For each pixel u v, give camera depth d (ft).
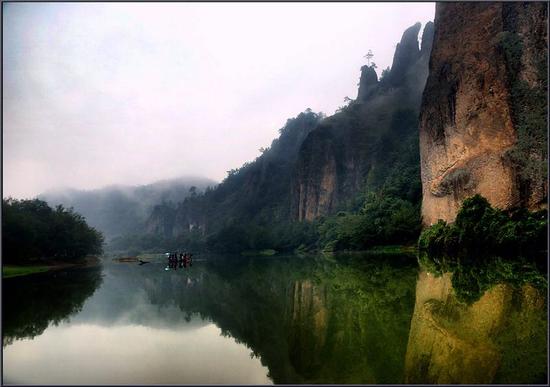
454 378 27.14
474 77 164.35
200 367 33.73
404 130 415.64
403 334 39.17
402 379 27.73
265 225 497.05
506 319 41.19
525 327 37.76
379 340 37.81
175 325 52.16
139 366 34.50
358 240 246.06
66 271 184.75
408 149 323.57
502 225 122.93
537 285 61.46
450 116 177.17
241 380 29.99
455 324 41.04
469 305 49.49
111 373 32.58
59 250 235.40
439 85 190.49
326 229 325.21
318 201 459.73
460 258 129.18
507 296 53.42
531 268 87.92
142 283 111.45
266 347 39.78
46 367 34.71
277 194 605.73
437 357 31.71
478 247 130.82
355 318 48.55
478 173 151.02
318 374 30.12
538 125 134.62
